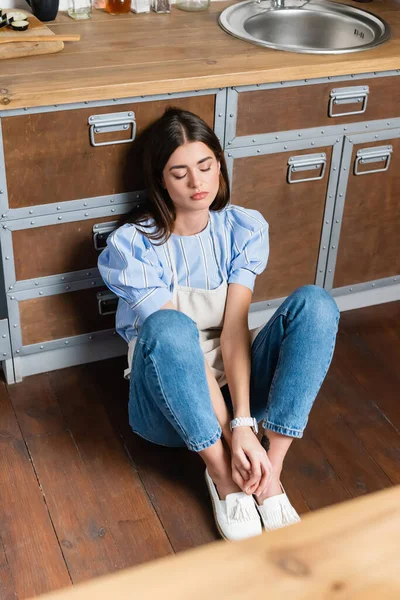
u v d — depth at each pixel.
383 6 2.37
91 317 2.02
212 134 1.69
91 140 1.75
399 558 0.60
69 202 1.82
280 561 0.59
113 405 1.97
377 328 2.32
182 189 1.67
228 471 1.57
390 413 1.98
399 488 0.66
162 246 1.74
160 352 1.45
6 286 1.87
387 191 2.21
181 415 1.49
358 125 2.05
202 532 1.62
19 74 1.71
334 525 0.62
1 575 1.51
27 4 2.12
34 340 1.99
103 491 1.71
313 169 2.06
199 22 2.13
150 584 0.56
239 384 1.60
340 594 0.57
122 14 2.16
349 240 2.25
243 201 2.03
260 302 2.22
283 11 2.32
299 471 1.79
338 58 1.92
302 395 1.51
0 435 1.86
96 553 1.56
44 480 1.73
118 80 1.71
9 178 1.73
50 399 1.99
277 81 1.86
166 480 1.75
